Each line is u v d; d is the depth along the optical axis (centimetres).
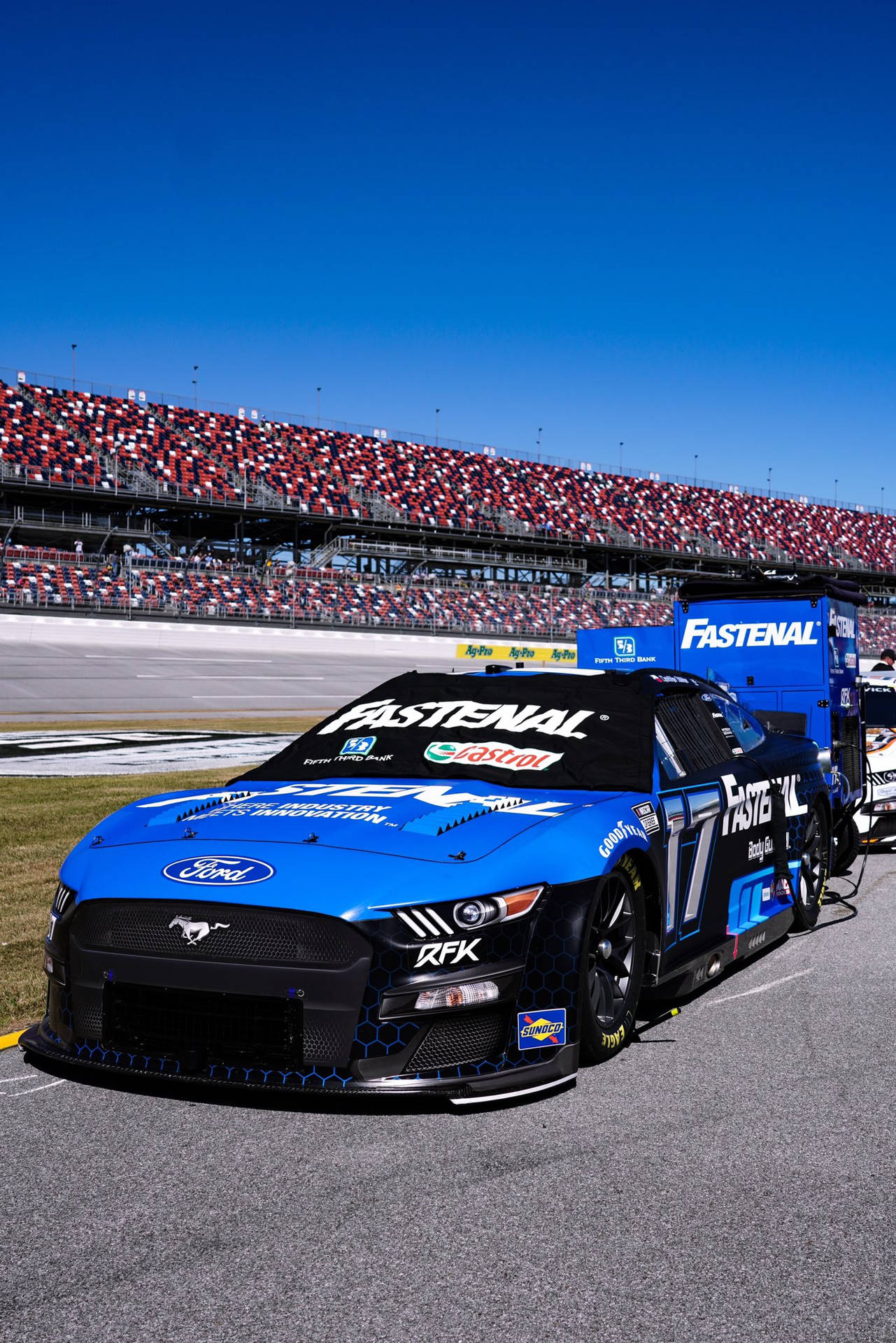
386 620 5462
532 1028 299
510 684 446
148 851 323
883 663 1066
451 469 6575
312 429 6294
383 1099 303
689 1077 328
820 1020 388
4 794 1112
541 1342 193
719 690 504
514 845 314
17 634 4353
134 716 2612
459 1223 237
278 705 3089
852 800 695
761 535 7450
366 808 343
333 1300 207
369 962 281
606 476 7256
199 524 5897
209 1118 295
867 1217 241
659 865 365
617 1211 243
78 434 5294
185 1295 209
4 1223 238
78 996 306
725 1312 203
